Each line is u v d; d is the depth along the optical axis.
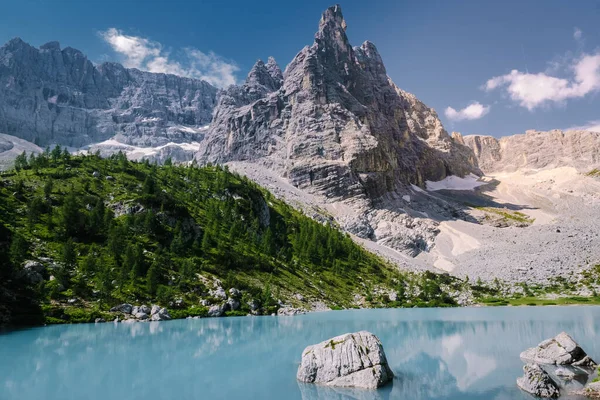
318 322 88.50
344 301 138.25
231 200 186.00
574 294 167.00
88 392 36.56
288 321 90.25
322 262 171.00
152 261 113.31
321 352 41.28
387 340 64.38
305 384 39.38
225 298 107.75
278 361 49.59
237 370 45.06
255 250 155.50
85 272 97.25
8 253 92.50
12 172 158.12
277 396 35.12
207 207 173.88
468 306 150.00
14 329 72.75
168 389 37.66
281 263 153.38
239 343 61.53
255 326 80.88
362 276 170.75
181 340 63.53
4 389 37.28
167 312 92.88
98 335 67.50
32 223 112.25
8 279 85.69
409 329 77.19
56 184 147.38
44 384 39.12
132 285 100.44
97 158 195.38
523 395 34.47
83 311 84.88
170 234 133.50
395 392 36.03
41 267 92.44
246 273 131.75
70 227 114.25
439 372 43.34
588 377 39.53
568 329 74.56
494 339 64.44
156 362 48.88
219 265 129.00
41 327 75.50
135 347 57.94
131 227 127.88
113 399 34.50
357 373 38.91
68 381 40.31
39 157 175.38
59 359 50.03
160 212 138.62
